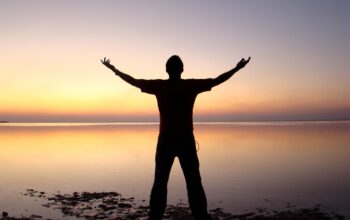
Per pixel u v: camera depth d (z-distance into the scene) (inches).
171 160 172.7
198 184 171.9
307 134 1763.0
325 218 274.5
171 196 363.3
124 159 728.3
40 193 379.6
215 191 390.0
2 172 548.4
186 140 171.2
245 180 460.8
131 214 284.4
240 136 1627.7
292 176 491.2
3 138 1622.8
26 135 1971.0
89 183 445.4
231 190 394.9
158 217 171.0
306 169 558.9
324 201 339.6
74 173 535.5
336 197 357.1
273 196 363.3
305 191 387.9
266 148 951.6
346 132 1988.2
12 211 298.8
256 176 493.4
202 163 639.8
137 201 339.6
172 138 171.0
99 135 1924.2
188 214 277.7
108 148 1011.9
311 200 344.2
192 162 171.6
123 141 1349.7
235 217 277.4
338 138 1391.5
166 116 173.2
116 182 453.4
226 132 2161.7
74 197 356.5
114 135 1911.9
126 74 177.8
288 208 313.3
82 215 284.0
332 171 535.8
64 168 595.5
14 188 410.6
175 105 172.7
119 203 327.9
